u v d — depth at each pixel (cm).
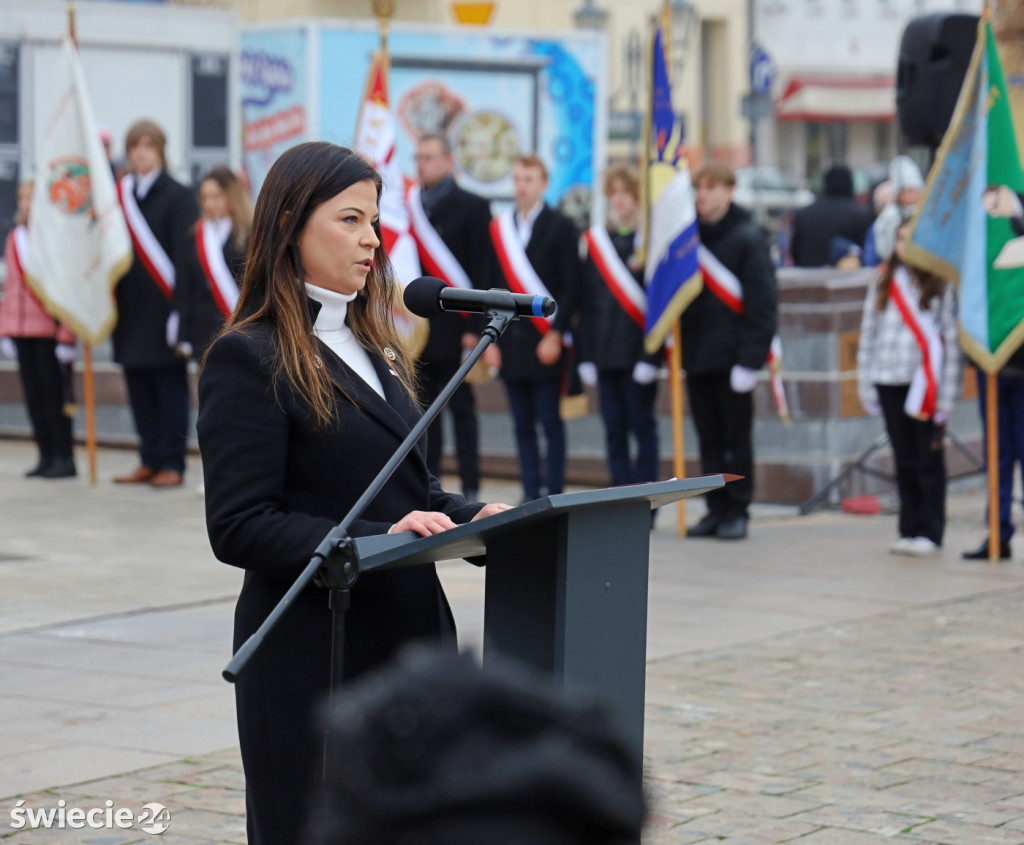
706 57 4366
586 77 2039
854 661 719
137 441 1582
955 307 984
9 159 1816
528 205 1131
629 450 1159
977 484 1384
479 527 280
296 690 323
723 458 1096
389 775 102
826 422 1220
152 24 1906
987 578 938
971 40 1123
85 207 1280
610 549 300
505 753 102
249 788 334
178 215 1261
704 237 1062
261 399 324
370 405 336
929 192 969
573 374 1159
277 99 1912
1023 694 660
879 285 1002
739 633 780
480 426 1413
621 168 1130
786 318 1223
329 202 335
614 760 104
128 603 848
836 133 4691
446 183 1177
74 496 1263
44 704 638
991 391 979
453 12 2114
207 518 323
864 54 4650
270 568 318
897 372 991
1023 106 1044
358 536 314
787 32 4525
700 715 623
